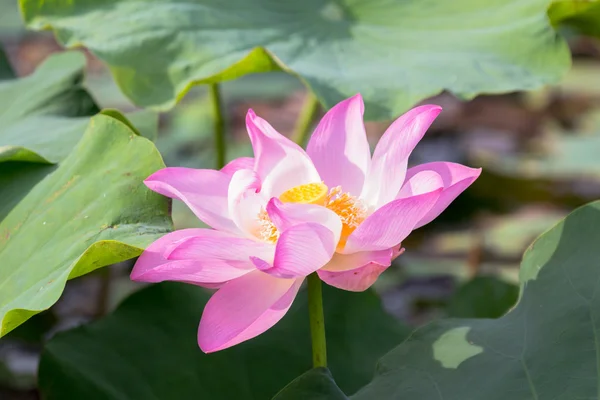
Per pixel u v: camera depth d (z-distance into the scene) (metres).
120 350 1.80
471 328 1.68
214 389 1.79
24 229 1.72
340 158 1.70
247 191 1.63
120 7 1.93
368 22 1.99
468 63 1.92
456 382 1.64
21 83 1.99
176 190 1.65
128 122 1.83
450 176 1.67
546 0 1.96
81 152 1.74
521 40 1.95
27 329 2.14
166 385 1.78
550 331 1.66
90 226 1.69
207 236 1.61
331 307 1.86
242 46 1.91
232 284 1.63
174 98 1.88
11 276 1.70
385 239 1.62
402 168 1.65
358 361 1.83
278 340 1.82
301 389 1.62
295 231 1.59
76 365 1.78
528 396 1.63
